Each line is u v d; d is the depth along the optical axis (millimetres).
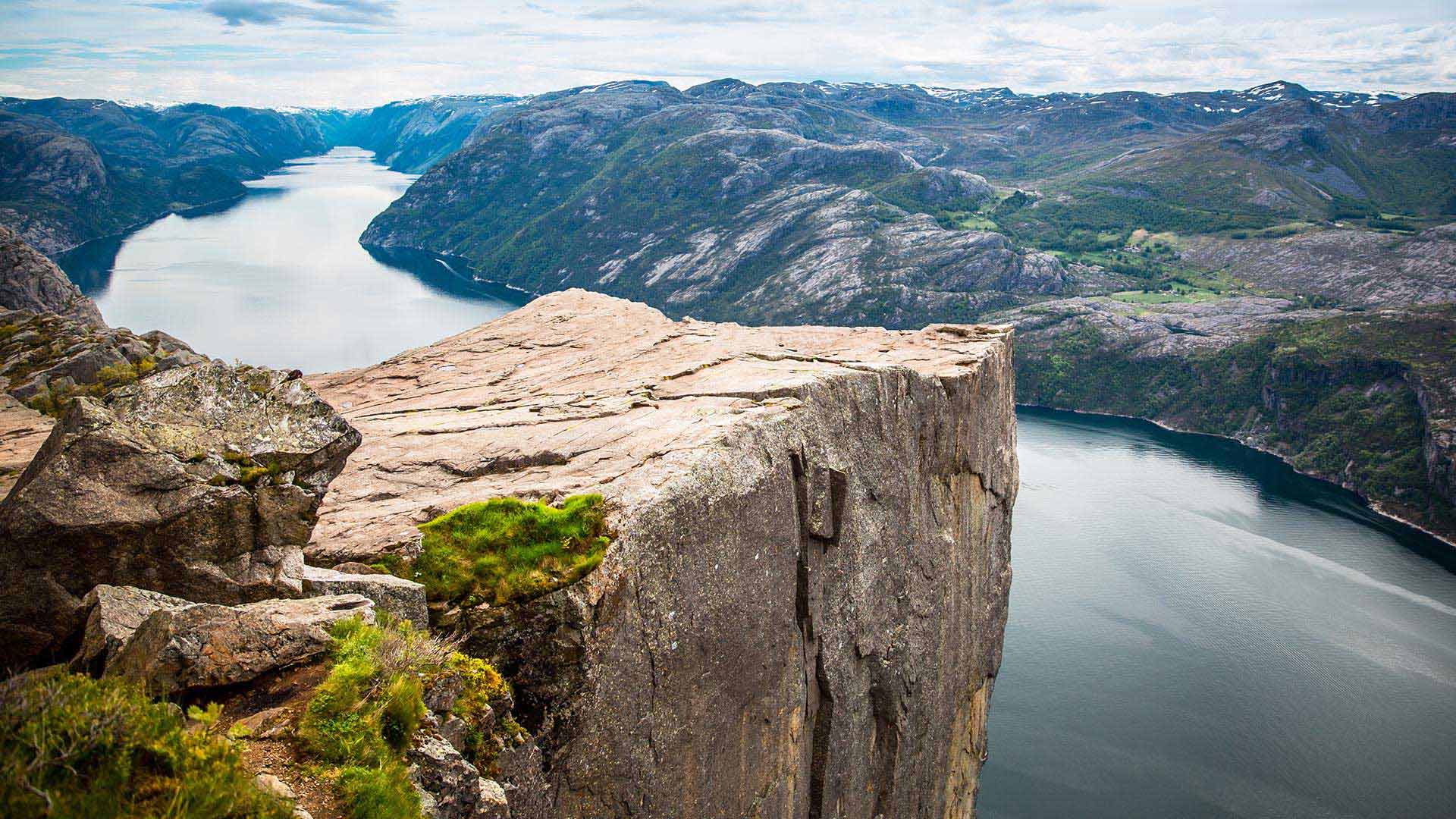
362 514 26422
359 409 45094
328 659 15219
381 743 14133
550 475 29547
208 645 14148
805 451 34969
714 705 28578
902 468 43406
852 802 40625
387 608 19531
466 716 18141
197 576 16234
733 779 30203
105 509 15438
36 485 15164
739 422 32531
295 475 17609
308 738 13617
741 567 30016
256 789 11812
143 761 11125
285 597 17141
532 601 23125
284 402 18219
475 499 26781
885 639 42031
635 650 24766
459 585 23016
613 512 25641
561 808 22375
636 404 38344
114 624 14289
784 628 33125
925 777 49250
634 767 24703
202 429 17141
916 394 44906
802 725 35531
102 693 11531
